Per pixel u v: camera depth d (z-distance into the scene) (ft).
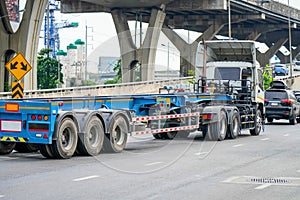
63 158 52.75
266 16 319.27
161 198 34.30
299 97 147.74
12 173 44.01
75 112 54.03
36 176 42.55
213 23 304.91
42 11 192.65
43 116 51.60
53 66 250.98
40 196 34.65
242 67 83.56
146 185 38.86
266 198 34.68
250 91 82.38
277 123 118.73
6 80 199.62
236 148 63.82
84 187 37.88
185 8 260.01
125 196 34.78
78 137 54.08
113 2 239.50
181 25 306.35
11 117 52.70
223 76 83.46
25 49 192.03
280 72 310.86
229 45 84.17
